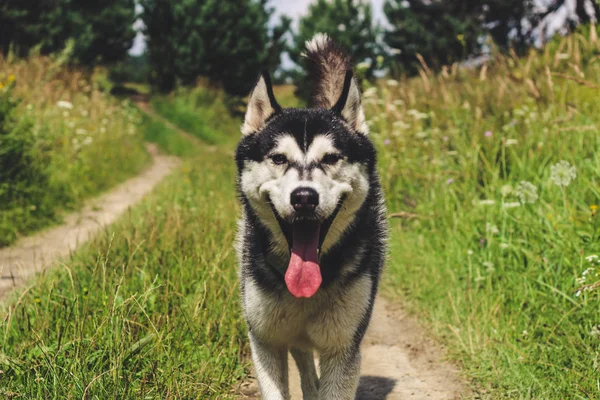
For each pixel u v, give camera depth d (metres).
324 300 2.71
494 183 5.22
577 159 4.92
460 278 4.59
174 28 30.36
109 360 2.69
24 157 7.65
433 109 7.78
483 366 3.32
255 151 2.91
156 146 19.42
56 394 2.46
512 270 4.10
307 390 3.16
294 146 2.79
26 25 22.31
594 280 3.41
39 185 7.74
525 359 3.24
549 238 4.05
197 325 3.35
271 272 2.75
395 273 5.16
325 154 2.78
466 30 20.81
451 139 6.78
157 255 4.15
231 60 31.11
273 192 2.75
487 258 4.44
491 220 4.74
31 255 5.68
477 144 5.95
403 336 4.05
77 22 26.81
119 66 30.84
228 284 3.73
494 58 8.51
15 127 7.79
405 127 7.34
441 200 5.84
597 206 3.96
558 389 2.91
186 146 20.17
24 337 2.99
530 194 4.06
